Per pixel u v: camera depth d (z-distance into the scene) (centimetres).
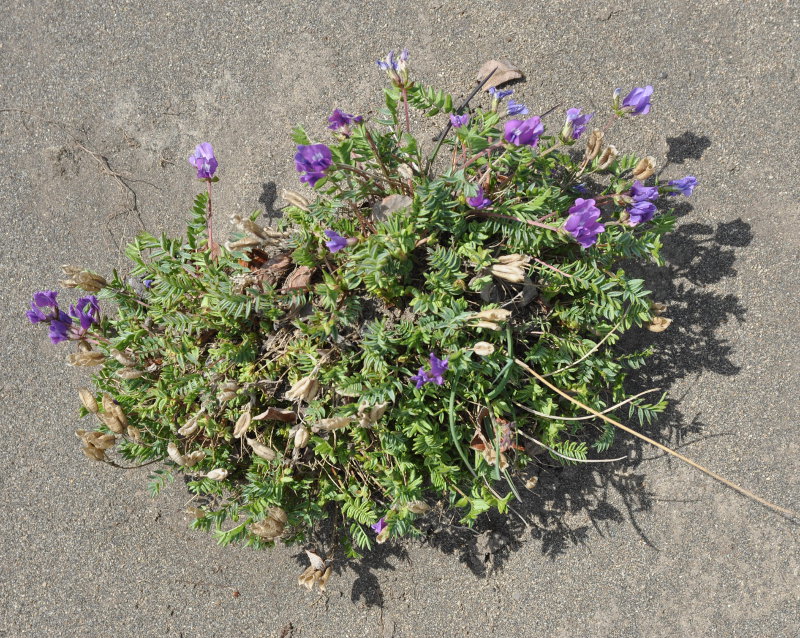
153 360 65
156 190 73
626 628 71
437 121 71
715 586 71
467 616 72
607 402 70
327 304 61
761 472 70
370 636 73
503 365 63
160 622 74
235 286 62
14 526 74
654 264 70
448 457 64
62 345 73
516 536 72
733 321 70
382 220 63
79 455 74
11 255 74
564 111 70
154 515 73
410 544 72
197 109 73
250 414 63
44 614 74
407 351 62
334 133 61
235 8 72
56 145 73
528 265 61
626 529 71
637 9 70
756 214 70
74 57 73
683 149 70
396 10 71
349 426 63
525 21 71
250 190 72
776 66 69
